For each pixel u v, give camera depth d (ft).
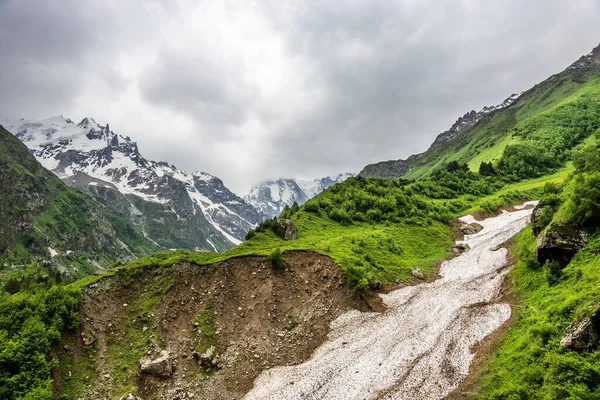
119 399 156.04
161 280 222.28
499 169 652.89
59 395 152.66
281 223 324.60
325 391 160.76
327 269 252.21
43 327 168.35
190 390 166.81
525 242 274.36
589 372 108.99
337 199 442.50
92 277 220.23
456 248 338.13
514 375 131.23
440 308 217.56
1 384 146.82
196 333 194.39
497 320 185.88
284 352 195.21
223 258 246.27
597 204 185.98
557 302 158.81
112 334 188.65
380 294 245.45
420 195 506.89
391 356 178.40
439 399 141.38
